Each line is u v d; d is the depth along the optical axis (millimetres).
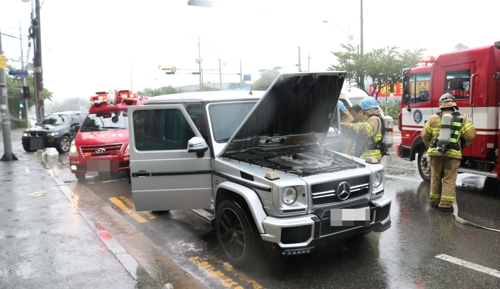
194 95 5277
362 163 4746
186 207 4977
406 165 10656
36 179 9555
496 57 6883
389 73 26109
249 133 4742
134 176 4980
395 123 27828
